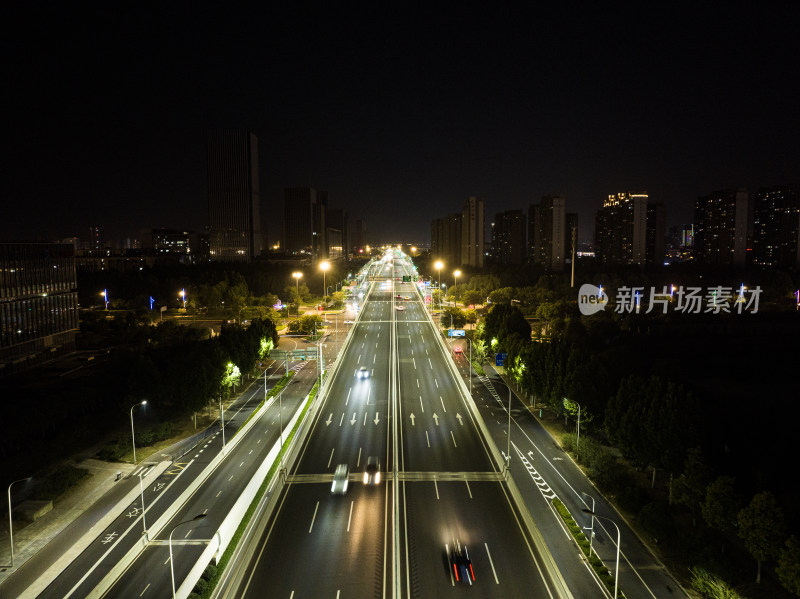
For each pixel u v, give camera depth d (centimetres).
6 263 11325
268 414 9212
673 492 5747
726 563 4856
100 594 4644
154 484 6719
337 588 4647
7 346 11288
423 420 8819
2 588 4841
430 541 5350
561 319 14675
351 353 13688
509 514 5891
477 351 12550
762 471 5747
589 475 6819
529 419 8900
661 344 12588
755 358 12038
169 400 8712
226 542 5188
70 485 6656
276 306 17275
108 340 14562
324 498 6194
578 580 4803
